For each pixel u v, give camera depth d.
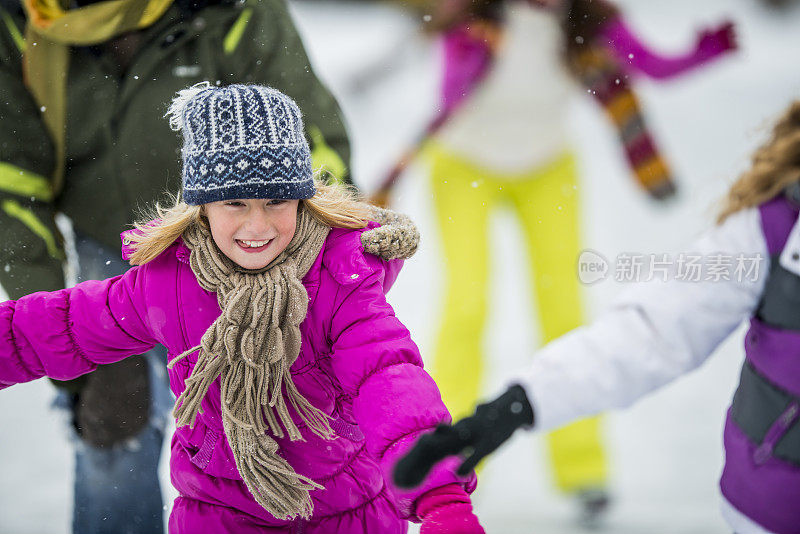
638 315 6.81
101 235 11.70
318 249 7.73
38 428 16.25
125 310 7.98
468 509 7.05
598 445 13.83
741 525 7.14
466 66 15.48
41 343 8.09
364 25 48.66
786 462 6.88
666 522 13.45
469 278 15.02
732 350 19.86
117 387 11.46
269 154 7.45
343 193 8.27
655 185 17.69
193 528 8.16
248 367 7.57
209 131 7.48
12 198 11.31
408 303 21.64
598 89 16.95
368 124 35.47
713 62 17.22
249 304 7.58
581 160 32.78
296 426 7.97
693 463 15.41
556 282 15.21
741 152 32.53
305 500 7.73
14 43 11.33
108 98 11.40
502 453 15.84
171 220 7.85
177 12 11.36
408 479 6.36
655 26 51.00
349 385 7.65
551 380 6.62
